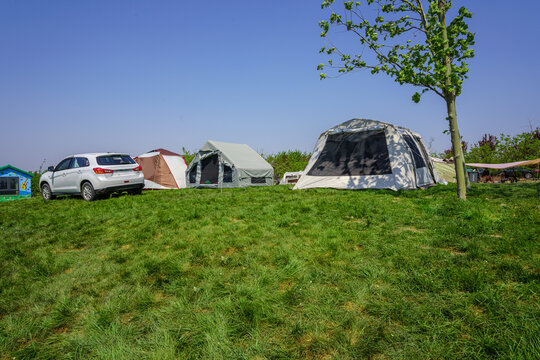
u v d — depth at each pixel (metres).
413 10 8.23
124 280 3.28
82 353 2.11
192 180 16.25
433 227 4.73
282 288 2.94
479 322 2.18
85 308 2.72
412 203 6.93
